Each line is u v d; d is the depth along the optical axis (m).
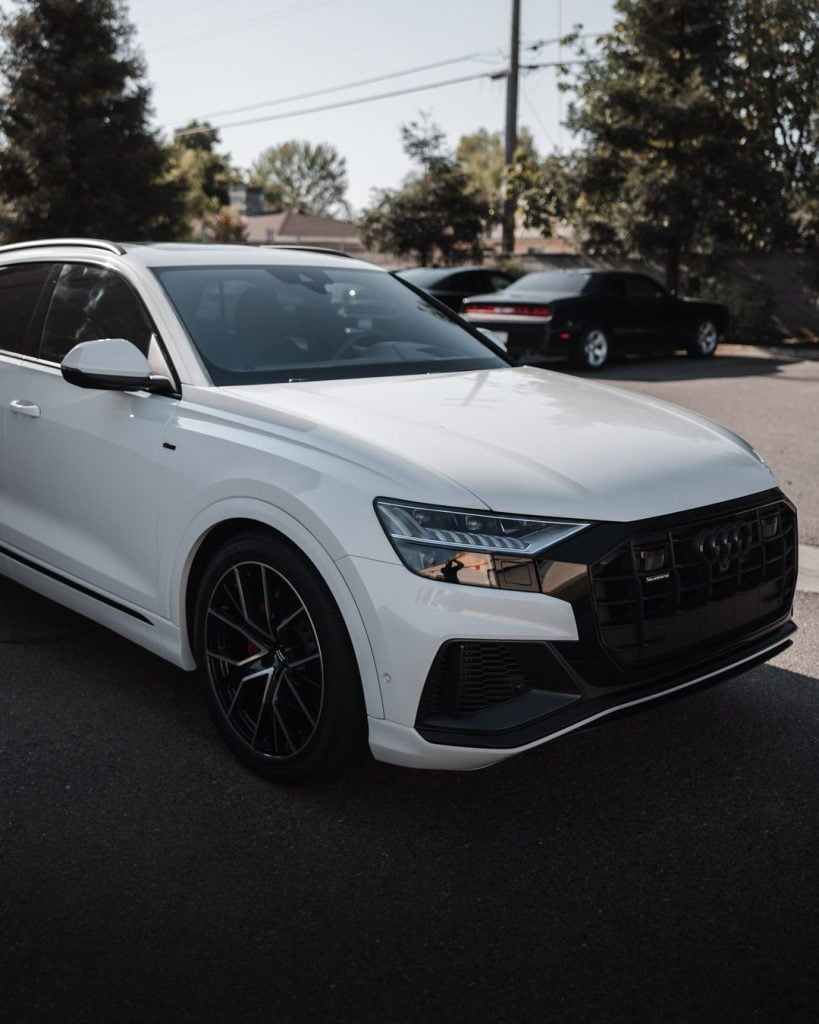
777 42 19.38
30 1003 2.19
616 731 3.54
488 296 14.30
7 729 3.51
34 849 2.79
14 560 4.29
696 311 15.74
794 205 19.34
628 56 19.44
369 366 3.79
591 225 21.12
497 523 2.67
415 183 25.42
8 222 24.98
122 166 25.69
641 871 2.71
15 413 4.10
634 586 2.76
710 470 3.09
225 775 3.21
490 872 2.71
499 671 2.70
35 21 24.97
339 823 2.94
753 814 3.00
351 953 2.37
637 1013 2.17
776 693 3.86
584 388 3.88
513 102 24.45
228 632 3.27
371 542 2.71
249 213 87.94
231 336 3.64
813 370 14.31
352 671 2.85
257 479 2.96
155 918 2.49
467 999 2.22
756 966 2.33
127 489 3.49
